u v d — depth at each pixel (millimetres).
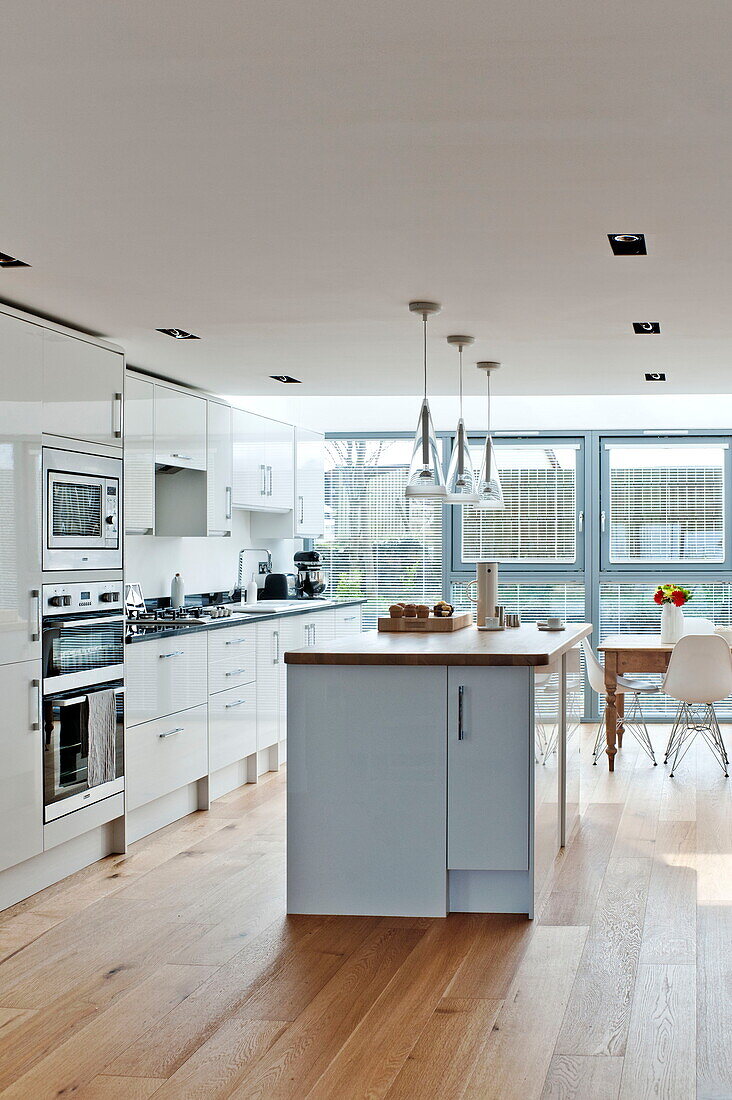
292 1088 2629
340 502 9047
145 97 2340
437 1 1932
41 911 4055
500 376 6031
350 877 3990
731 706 8562
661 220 3211
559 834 4867
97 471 4754
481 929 3812
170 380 6090
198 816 5598
